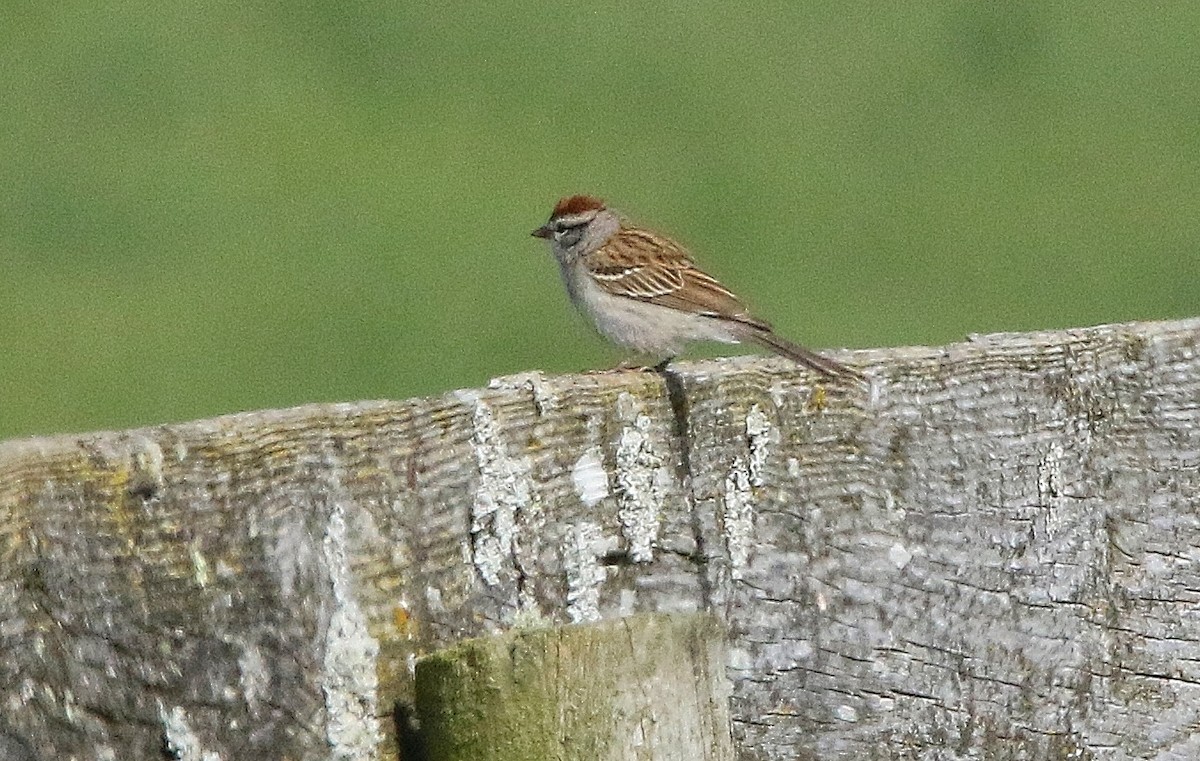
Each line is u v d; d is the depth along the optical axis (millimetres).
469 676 9484
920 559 12711
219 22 45656
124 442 9383
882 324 33594
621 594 11578
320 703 9945
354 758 10023
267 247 36375
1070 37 46031
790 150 40844
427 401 10648
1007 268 35688
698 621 9680
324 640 9992
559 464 11273
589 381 11500
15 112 41031
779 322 33375
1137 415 13516
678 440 11844
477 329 33125
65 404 29891
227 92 42188
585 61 44500
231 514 9734
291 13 46219
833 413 12477
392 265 35500
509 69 44344
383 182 38938
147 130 40625
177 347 32281
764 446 12156
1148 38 45719
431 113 42031
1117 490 13414
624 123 41938
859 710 12422
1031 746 13031
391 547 10367
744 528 12109
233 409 29844
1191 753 13523
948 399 12875
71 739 9109
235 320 33531
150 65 43406
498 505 10883
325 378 31078
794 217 38000
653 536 11641
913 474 12727
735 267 35938
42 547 9055
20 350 32125
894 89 43344
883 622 12555
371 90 42750
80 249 36375
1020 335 13391
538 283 34875
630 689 9477
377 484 10367
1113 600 13359
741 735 12070
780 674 12188
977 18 47031
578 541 11297
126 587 9328
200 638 9555
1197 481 13625
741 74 44094
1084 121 41875
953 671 12789
